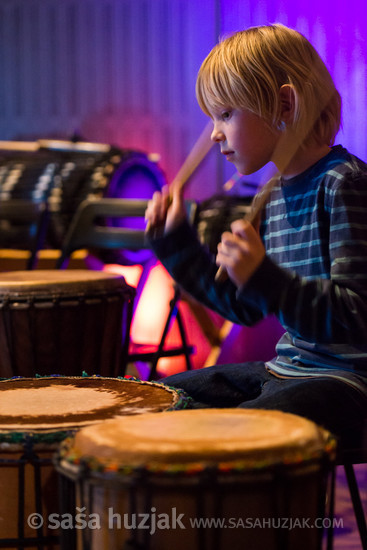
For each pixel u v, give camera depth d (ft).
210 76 4.24
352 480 4.17
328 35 7.04
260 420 2.84
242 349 9.10
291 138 4.24
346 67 7.16
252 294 3.29
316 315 3.40
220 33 9.35
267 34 4.25
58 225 11.03
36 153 13.83
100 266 10.50
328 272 4.17
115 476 2.45
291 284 3.35
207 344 10.79
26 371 5.72
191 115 15.34
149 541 2.46
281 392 3.92
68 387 3.95
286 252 4.44
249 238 3.27
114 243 8.31
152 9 15.47
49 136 16.58
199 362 10.68
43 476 3.19
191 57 15.14
